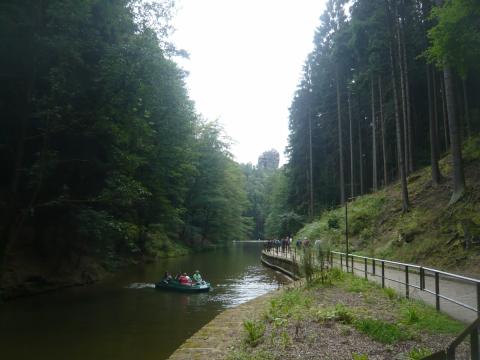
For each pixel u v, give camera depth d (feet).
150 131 76.13
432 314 34.53
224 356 30.76
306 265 61.41
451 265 64.39
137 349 43.32
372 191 143.64
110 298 74.38
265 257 143.23
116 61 57.67
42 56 56.59
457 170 81.97
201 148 214.28
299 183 202.69
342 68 153.58
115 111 62.28
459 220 72.79
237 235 288.71
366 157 179.83
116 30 63.36
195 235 226.79
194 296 77.05
